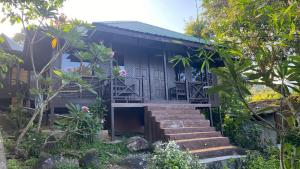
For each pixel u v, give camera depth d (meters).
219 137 7.50
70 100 7.79
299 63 1.31
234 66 1.41
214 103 10.15
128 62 10.27
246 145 8.39
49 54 9.98
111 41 8.60
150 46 9.95
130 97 8.92
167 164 4.82
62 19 6.06
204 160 6.07
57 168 4.76
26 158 5.11
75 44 6.30
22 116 6.88
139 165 5.51
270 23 1.66
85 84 6.00
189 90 10.03
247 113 1.63
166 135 6.95
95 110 7.30
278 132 1.52
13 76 12.66
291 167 1.58
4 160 4.02
